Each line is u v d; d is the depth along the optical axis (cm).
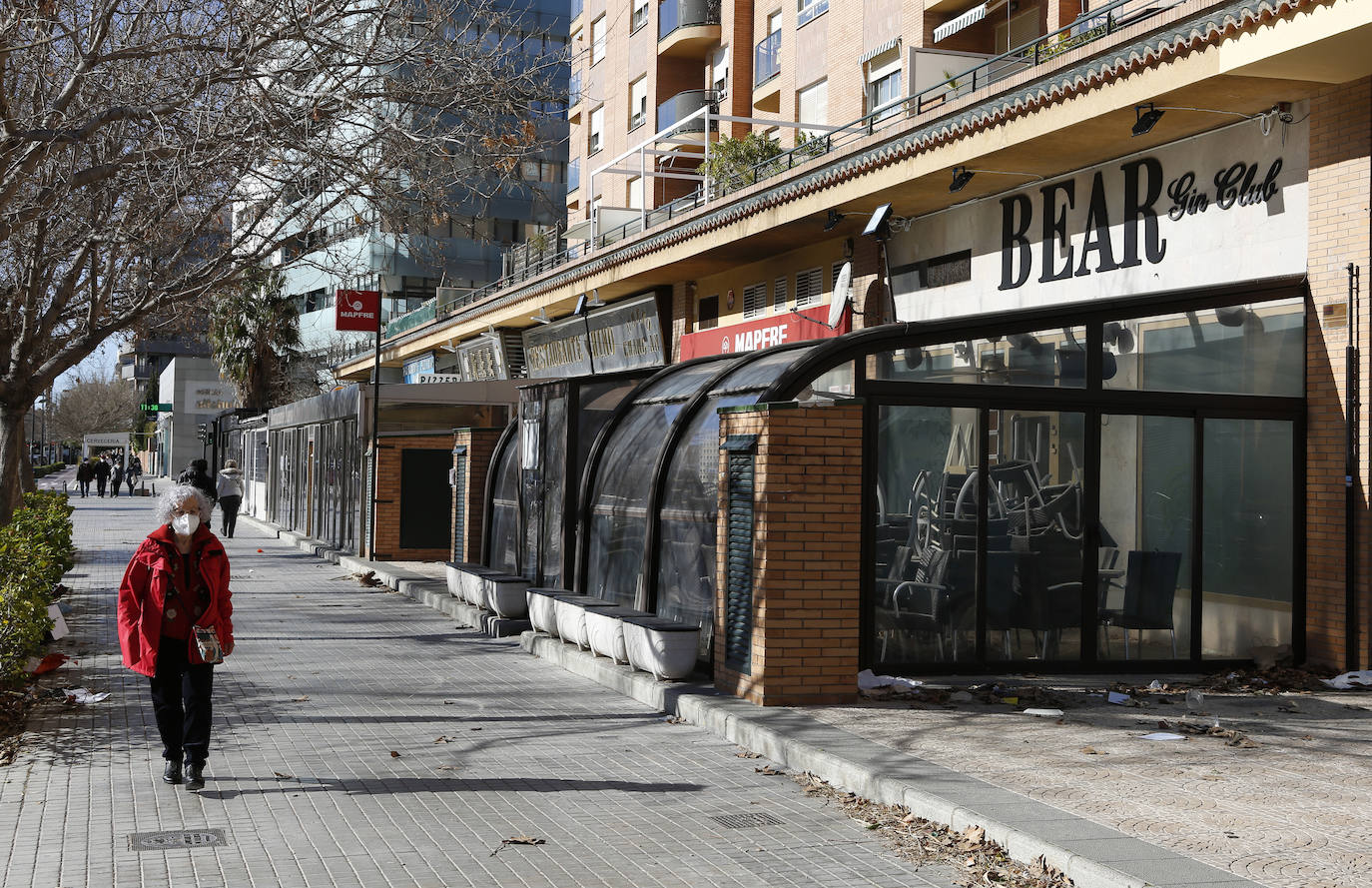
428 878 538
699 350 2695
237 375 5012
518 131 1241
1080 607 1088
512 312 3575
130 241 1468
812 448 898
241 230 1510
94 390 12400
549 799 678
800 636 892
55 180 1389
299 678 1059
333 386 5222
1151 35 1262
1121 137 1426
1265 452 1148
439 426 2256
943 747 753
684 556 1130
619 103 3806
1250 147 1305
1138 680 1059
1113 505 1104
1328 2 1043
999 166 1593
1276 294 1164
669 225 2497
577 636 1142
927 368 1056
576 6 4212
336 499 2453
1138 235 1477
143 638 677
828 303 2155
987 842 576
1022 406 1080
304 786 697
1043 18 2106
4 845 575
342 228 1423
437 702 966
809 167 1959
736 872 553
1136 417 1112
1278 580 1147
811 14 2800
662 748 811
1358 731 835
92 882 524
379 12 1173
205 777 714
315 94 1172
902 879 543
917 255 1927
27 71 1320
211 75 1134
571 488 1398
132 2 1269
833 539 902
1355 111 1148
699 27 3347
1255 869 520
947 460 1061
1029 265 1672
